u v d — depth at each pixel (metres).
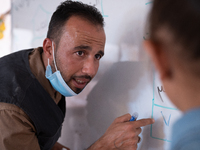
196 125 0.27
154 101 0.76
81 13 0.69
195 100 0.28
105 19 0.90
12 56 0.83
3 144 0.65
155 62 0.29
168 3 0.26
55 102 0.86
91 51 0.70
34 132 0.73
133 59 0.81
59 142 1.18
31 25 1.34
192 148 0.26
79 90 0.78
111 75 0.90
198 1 0.24
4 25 1.97
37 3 1.28
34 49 0.90
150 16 0.28
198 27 0.24
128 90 0.84
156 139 0.76
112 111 0.91
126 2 0.82
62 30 0.70
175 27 0.25
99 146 0.71
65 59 0.71
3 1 1.93
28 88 0.71
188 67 0.26
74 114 1.08
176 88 0.28
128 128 0.68
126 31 0.83
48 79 0.79
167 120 0.72
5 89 0.68
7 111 0.65
